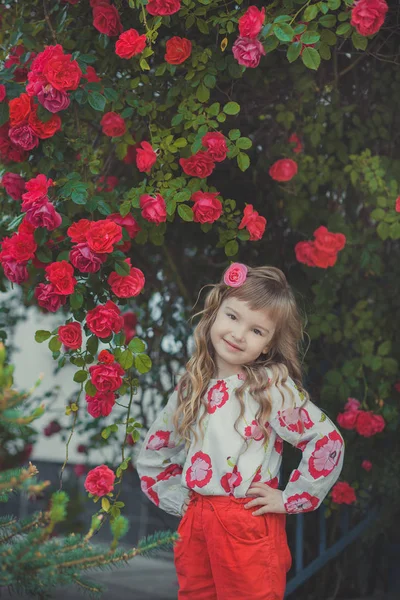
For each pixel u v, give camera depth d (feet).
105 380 7.45
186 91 8.08
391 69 9.85
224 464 6.59
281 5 7.68
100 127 9.09
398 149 10.15
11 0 8.86
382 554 11.43
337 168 10.11
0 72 7.89
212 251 11.54
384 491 10.51
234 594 6.46
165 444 7.21
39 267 7.70
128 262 7.44
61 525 15.06
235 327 6.70
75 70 7.34
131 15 8.11
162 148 7.98
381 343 10.29
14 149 8.00
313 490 6.60
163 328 12.23
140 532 15.98
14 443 13.30
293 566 11.24
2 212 8.89
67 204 7.94
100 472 7.25
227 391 6.82
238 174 10.30
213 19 7.61
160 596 12.30
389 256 10.42
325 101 9.73
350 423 9.62
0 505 16.97
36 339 7.56
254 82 8.89
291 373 7.07
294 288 10.28
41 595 4.25
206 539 6.61
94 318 7.37
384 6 6.91
